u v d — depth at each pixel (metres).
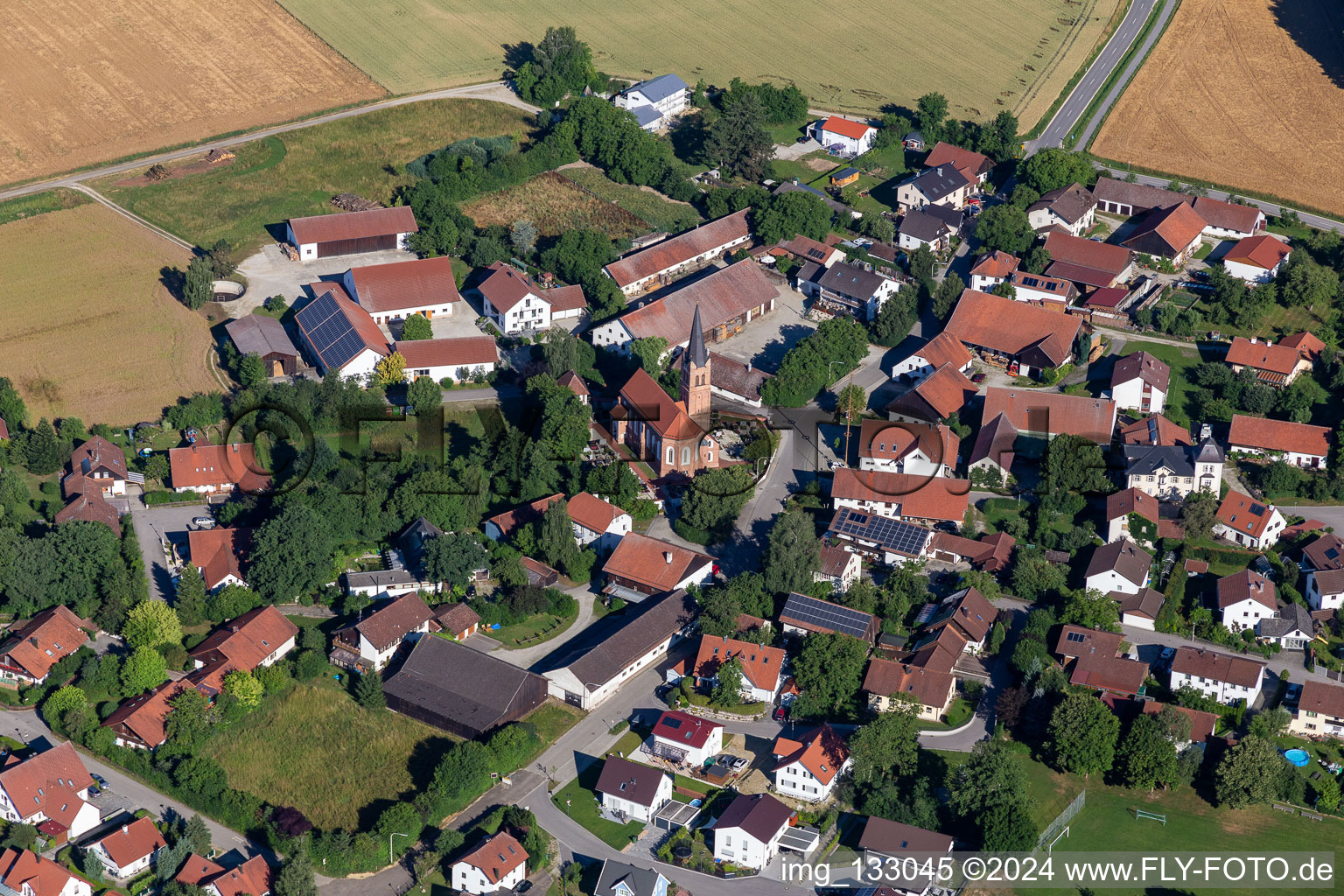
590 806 191.62
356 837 181.88
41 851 183.50
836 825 188.38
